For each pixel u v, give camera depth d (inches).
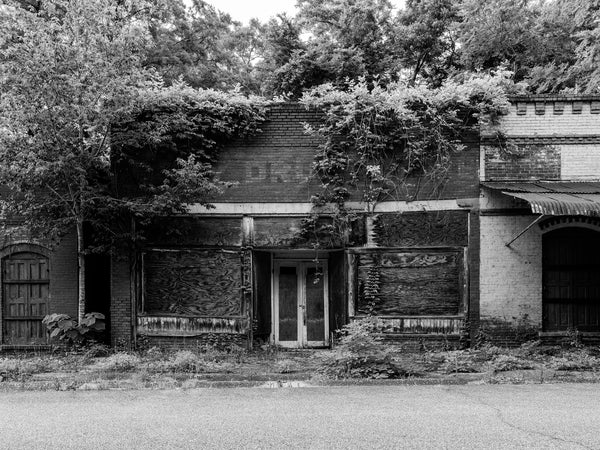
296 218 532.1
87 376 406.9
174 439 255.4
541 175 525.0
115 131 512.7
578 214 413.4
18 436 263.3
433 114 516.4
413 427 273.4
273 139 532.4
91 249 504.4
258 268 539.8
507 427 272.7
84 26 452.4
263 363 463.2
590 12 807.7
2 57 437.1
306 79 972.6
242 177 533.0
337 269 542.0
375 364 416.2
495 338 519.2
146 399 352.5
